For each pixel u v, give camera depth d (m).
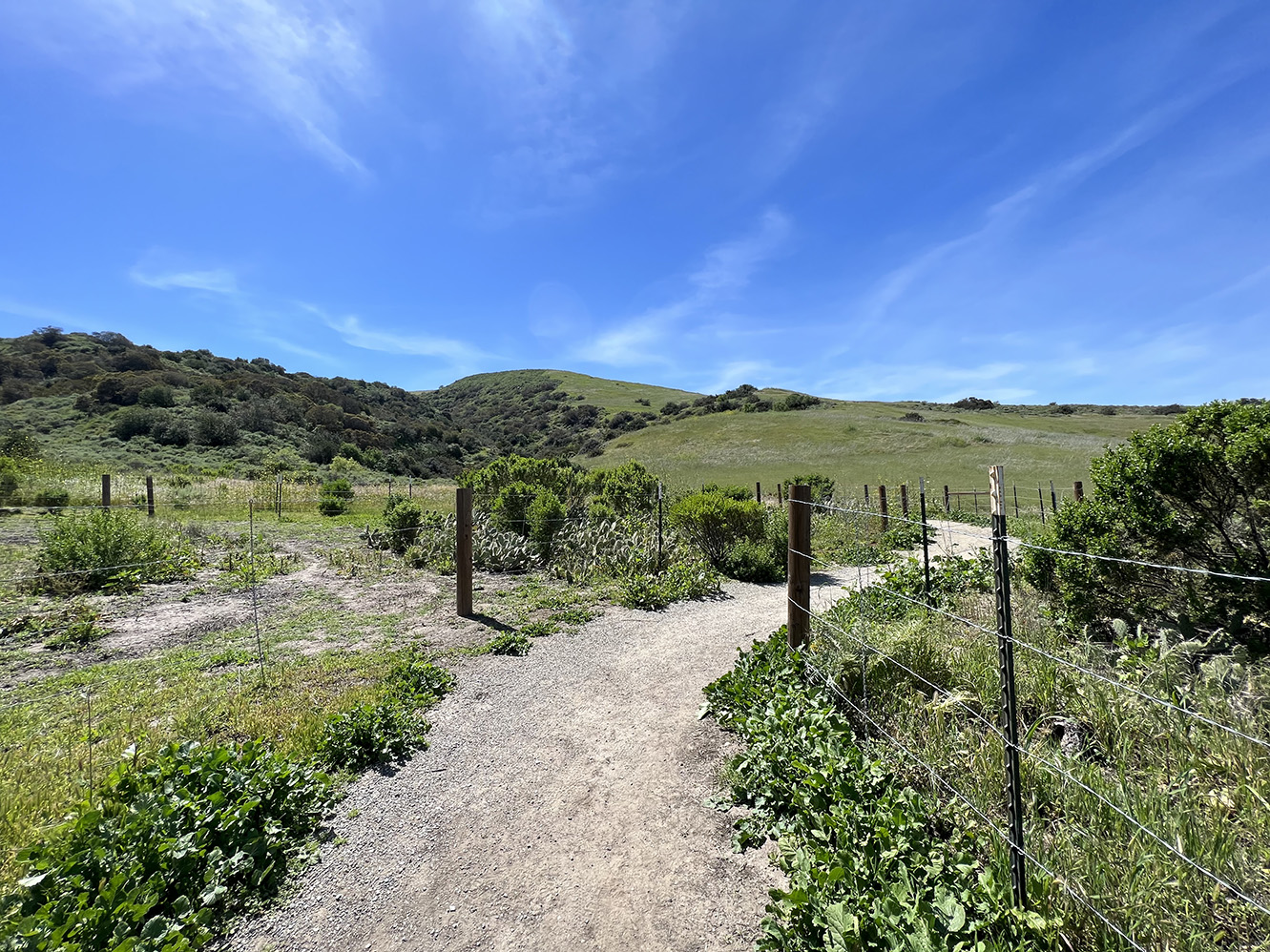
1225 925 1.93
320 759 3.56
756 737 3.53
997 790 2.66
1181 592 4.14
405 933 2.38
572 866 2.75
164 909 2.38
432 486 25.97
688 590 8.05
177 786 2.87
